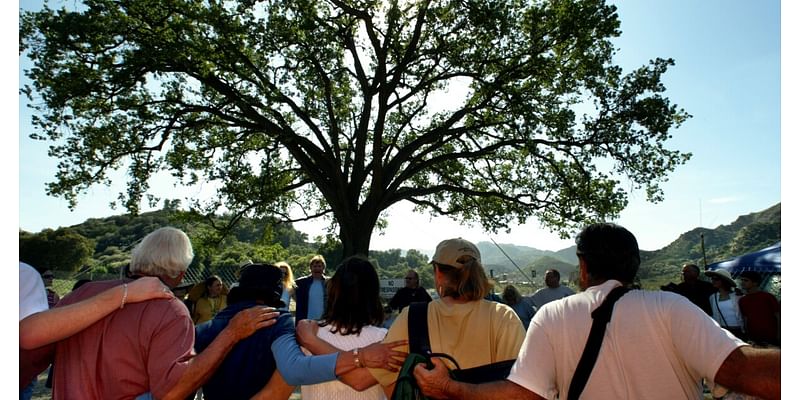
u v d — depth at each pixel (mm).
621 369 1663
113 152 15742
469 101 18969
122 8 14711
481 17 15141
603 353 1690
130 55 14000
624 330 1685
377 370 2203
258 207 18156
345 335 2428
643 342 1654
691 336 1588
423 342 2146
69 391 1981
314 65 16859
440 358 2061
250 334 2225
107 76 14383
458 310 2186
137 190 16281
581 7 15445
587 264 1936
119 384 2008
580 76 16297
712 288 7758
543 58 15852
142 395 2051
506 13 15445
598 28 15328
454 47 16500
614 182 16812
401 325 2240
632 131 15938
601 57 16234
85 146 15227
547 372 1762
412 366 2025
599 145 16266
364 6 16016
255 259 19141
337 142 17828
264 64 16031
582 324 1754
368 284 2500
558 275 8805
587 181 16969
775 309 5855
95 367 2010
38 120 13977
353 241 17359
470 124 19312
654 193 16359
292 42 15633
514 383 1774
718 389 1619
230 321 2254
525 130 16281
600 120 16250
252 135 19062
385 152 20328
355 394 2404
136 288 2062
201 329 2529
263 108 15578
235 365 2338
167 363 2021
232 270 12586
